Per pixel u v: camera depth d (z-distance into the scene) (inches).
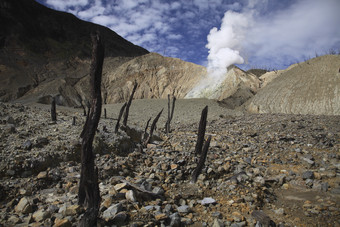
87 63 6205.7
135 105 2345.0
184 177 318.0
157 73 5905.5
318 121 930.7
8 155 276.8
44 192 242.1
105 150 386.0
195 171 297.9
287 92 2741.1
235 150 507.2
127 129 553.0
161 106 2299.5
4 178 249.8
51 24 6929.1
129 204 213.6
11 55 5334.6
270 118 1131.9
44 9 7268.7
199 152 303.1
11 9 6186.0
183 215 215.2
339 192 273.9
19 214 195.0
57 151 317.7
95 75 156.4
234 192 268.1
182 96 5152.6
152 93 5506.9
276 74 4153.5
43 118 473.1
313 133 660.7
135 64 6131.9
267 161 423.8
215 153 459.8
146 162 364.2
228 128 891.4
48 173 271.3
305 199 266.2
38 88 4562.0
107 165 317.1
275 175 348.2
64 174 282.5
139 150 427.2
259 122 994.1
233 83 4256.9
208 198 246.4
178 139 625.6
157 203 226.8
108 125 526.3
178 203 243.8
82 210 193.3
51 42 6437.0
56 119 481.1
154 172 327.3
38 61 5629.9
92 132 161.0
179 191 270.8
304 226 204.1
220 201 250.7
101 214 195.8
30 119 444.1
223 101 3299.7
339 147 491.5
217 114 1763.0
